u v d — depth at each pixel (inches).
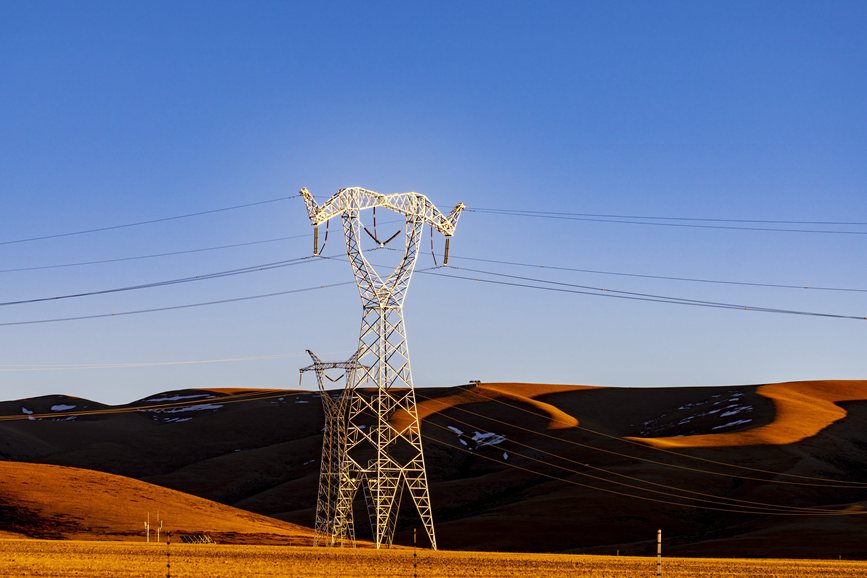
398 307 3324.3
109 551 2913.4
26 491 4845.0
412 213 3216.0
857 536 4719.5
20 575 1836.9
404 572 2165.4
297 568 2230.6
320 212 2994.6
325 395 4121.6
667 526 5561.0
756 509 5797.2
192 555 2773.1
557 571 2349.9
